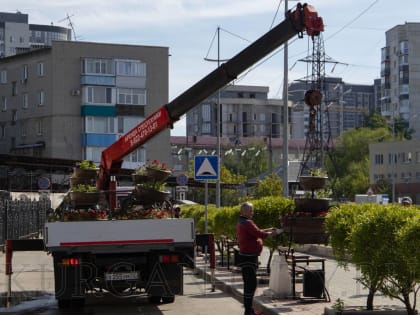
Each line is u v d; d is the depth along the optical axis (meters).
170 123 15.05
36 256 27.25
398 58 128.88
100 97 71.19
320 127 41.25
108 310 13.80
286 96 32.38
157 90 73.00
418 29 127.56
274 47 13.71
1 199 32.34
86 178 16.03
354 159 105.12
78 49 71.19
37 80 72.56
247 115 170.25
